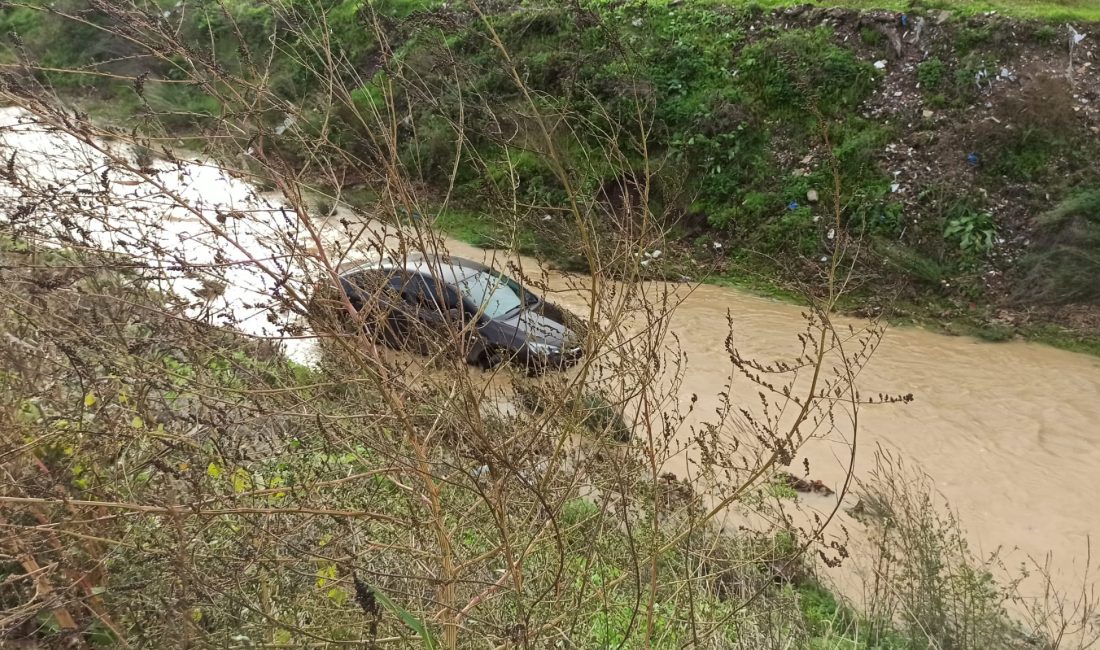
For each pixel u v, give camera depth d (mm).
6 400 2598
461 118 2824
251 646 2332
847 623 4438
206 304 2396
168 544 2439
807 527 5887
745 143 12867
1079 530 6168
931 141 11836
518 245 3752
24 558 2363
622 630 3285
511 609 2873
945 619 4309
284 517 2666
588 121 3566
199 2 3045
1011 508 6457
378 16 2980
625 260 3146
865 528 5648
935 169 11664
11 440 2424
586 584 3287
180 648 2260
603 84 7871
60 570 2412
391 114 2529
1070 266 10266
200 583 2256
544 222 4254
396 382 2234
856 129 12383
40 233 2244
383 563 2781
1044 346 9648
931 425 7695
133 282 2348
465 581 2352
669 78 13531
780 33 13516
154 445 2549
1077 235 10273
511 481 2941
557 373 3281
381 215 2475
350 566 2295
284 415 2465
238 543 2506
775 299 11164
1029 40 11992
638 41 13953
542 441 2867
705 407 7664
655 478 2930
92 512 2535
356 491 2877
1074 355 9375
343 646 2527
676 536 3102
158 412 2598
